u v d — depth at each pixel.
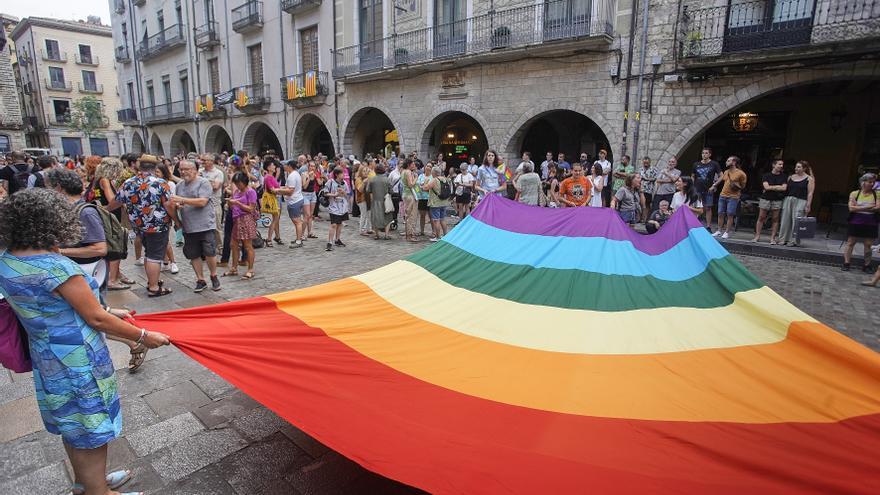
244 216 6.76
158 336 2.42
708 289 3.67
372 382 2.61
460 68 14.84
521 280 4.07
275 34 21.09
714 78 10.62
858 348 2.55
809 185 8.80
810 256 8.45
